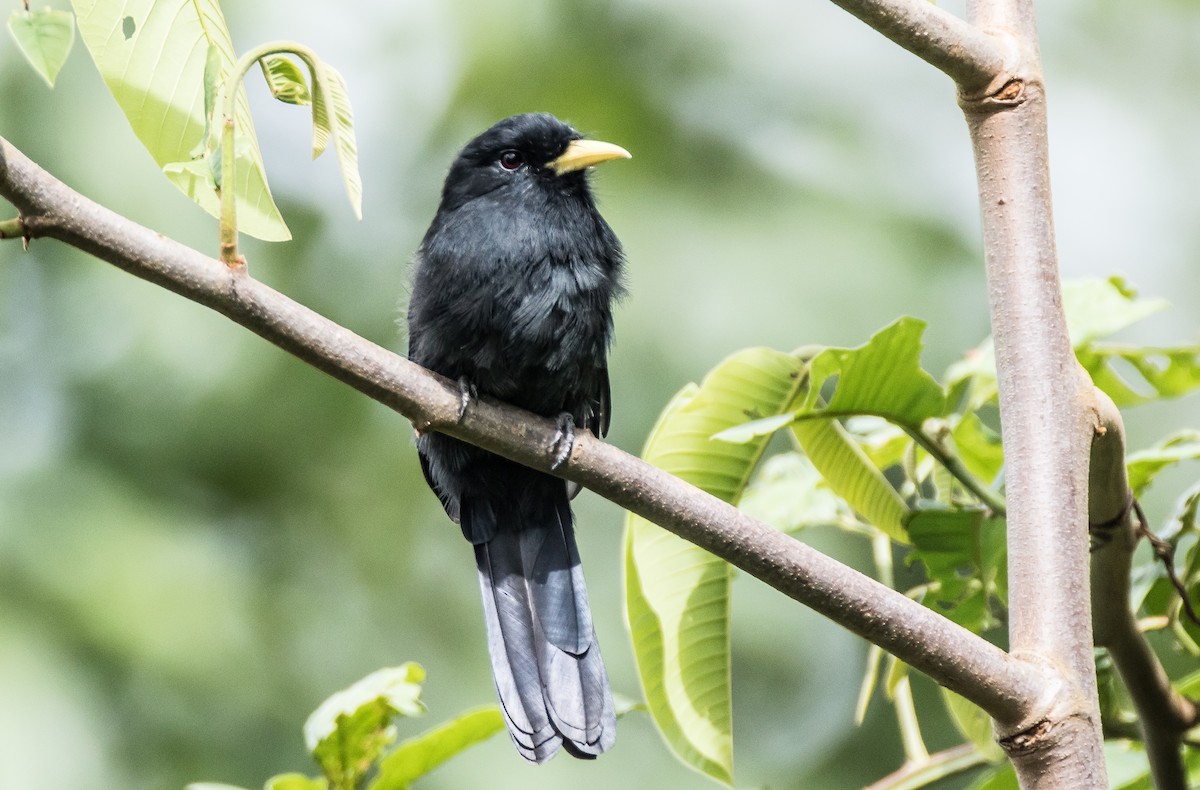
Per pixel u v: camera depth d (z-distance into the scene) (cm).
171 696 1130
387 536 1276
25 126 1143
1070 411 445
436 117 1321
